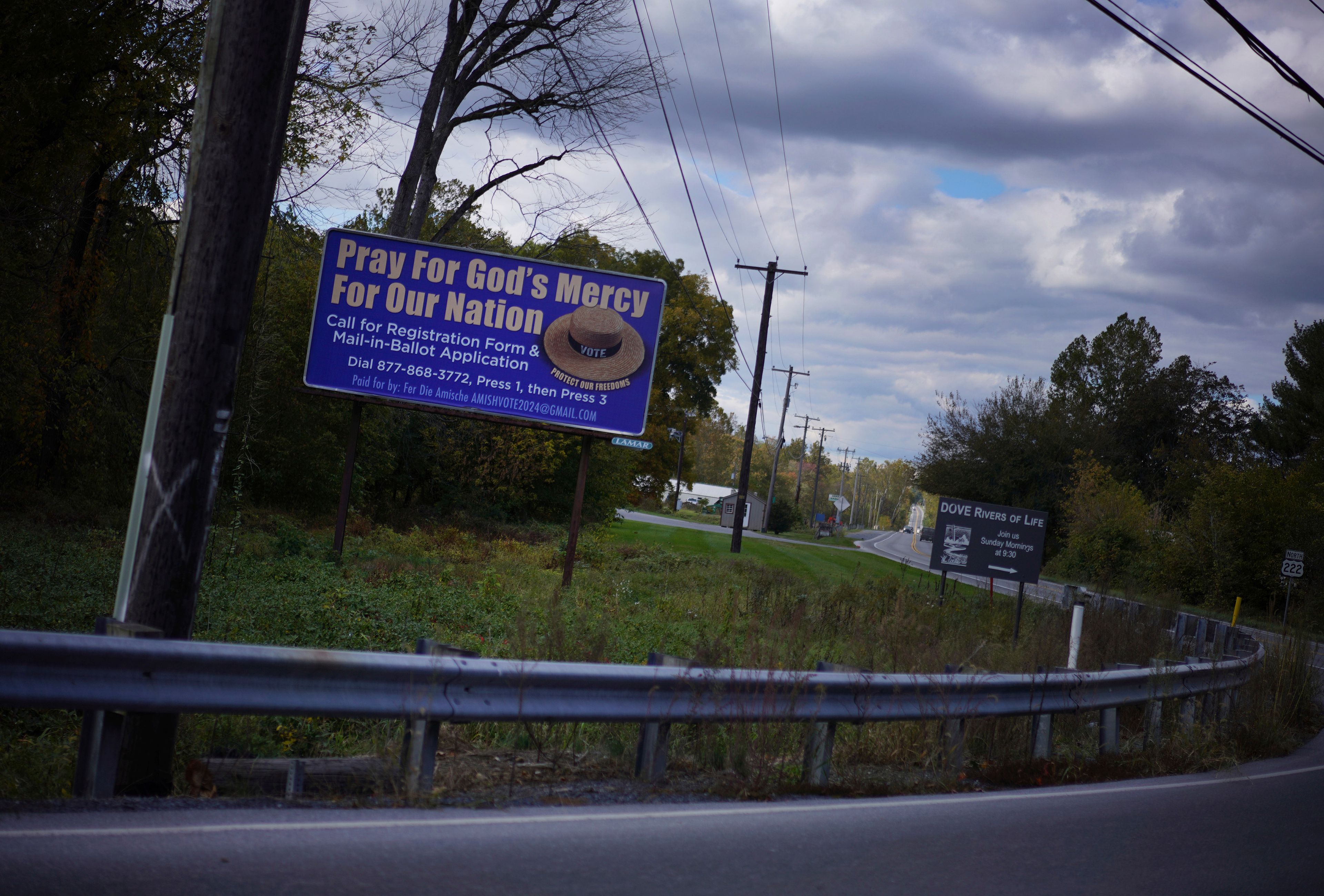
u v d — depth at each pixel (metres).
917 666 10.02
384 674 5.75
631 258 66.62
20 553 13.63
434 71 23.27
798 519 98.00
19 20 16.47
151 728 5.66
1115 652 16.00
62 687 4.87
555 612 10.71
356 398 19.83
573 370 20.17
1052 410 67.38
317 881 4.32
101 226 22.47
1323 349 65.62
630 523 53.47
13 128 17.27
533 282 20.12
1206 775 9.68
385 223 36.38
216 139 6.13
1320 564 43.97
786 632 12.20
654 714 6.85
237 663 5.30
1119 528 50.72
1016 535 20.73
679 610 16.81
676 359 66.31
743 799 6.83
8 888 3.88
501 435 33.81
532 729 7.82
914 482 72.00
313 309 26.38
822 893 4.91
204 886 4.12
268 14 6.16
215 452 6.18
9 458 22.25
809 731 7.55
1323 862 6.48
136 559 6.05
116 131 18.81
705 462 165.88
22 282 20.36
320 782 5.94
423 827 5.32
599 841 5.42
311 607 12.30
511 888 4.50
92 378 22.09
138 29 18.27
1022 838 6.43
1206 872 6.02
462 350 19.98
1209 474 60.72
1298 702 13.85
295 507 28.45
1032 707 9.05
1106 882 5.60
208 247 6.11
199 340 6.10
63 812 4.90
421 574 18.02
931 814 6.89
